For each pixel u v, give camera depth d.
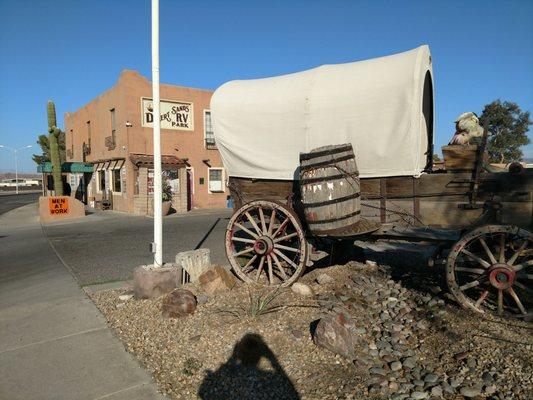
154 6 5.30
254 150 5.86
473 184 4.53
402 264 6.63
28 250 9.69
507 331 4.05
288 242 6.09
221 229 12.57
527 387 3.14
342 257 6.79
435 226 4.77
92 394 3.14
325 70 5.47
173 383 3.30
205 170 20.95
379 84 4.89
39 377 3.38
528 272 4.75
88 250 9.31
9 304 5.33
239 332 3.98
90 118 23.67
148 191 18.33
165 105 19.36
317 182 4.84
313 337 3.83
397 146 4.83
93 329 4.32
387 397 3.08
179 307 4.43
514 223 4.41
